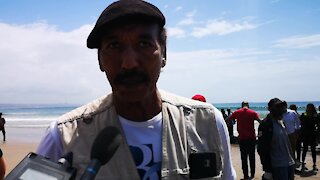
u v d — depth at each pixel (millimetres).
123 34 1351
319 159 12312
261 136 6004
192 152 1612
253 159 9031
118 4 1374
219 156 1673
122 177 1489
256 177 9609
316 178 9320
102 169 1474
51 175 1152
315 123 10125
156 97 1578
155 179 1538
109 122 1561
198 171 1593
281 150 5895
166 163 1539
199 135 1659
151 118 1578
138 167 1528
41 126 39562
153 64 1388
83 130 1557
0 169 3359
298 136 9750
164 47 1535
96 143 1115
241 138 8984
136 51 1358
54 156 1569
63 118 1615
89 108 1627
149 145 1555
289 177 6012
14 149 18844
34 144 21500
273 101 5961
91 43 1478
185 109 1674
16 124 43281
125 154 1515
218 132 1698
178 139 1591
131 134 1552
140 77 1358
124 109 1541
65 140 1538
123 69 1347
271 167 5930
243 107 9180
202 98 4480
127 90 1365
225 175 1743
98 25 1368
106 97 1674
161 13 1439
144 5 1384
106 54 1384
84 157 1499
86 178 1050
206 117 1696
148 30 1372
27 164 1157
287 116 9070
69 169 1191
